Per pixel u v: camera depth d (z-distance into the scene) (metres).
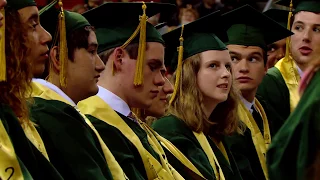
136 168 9.60
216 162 11.23
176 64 11.75
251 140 12.62
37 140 8.30
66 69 8.94
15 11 8.14
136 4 10.05
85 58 9.02
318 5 13.94
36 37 8.41
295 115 7.17
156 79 9.99
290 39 14.27
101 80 9.95
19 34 8.12
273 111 13.69
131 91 9.90
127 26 10.02
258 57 12.91
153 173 9.70
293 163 7.14
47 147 8.55
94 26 10.09
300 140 7.04
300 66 14.17
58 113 8.66
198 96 11.32
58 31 8.97
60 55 8.91
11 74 8.05
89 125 9.13
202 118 11.33
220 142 11.91
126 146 9.51
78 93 9.10
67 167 8.55
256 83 12.91
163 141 10.73
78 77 9.02
